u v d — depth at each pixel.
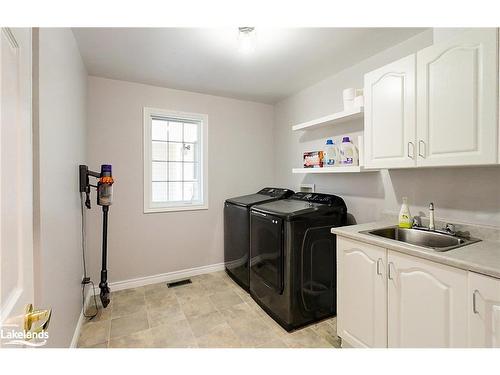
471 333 1.04
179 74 2.47
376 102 1.70
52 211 1.24
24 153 0.69
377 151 1.70
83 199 2.09
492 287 0.98
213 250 3.16
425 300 1.21
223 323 2.03
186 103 2.95
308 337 1.84
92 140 2.48
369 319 1.49
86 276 2.26
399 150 1.56
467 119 1.24
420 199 1.82
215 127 3.14
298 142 3.04
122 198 2.63
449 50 1.30
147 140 2.74
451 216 1.65
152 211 2.78
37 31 1.06
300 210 2.03
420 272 1.23
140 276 2.74
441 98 1.34
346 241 1.65
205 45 1.92
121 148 2.62
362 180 2.26
